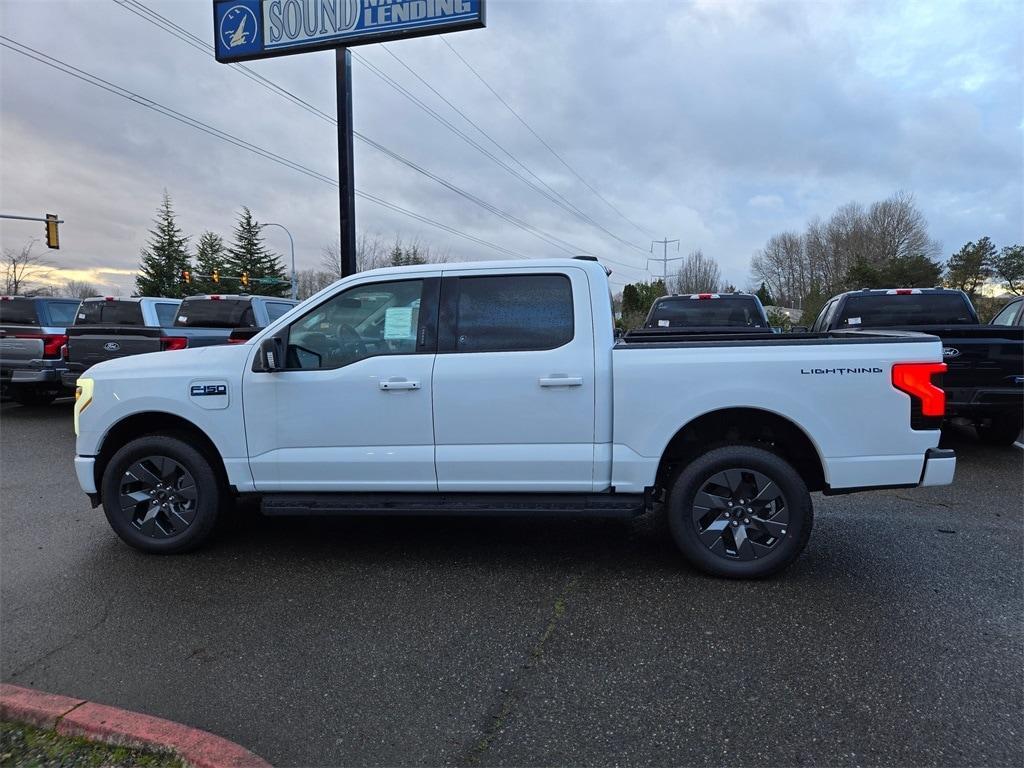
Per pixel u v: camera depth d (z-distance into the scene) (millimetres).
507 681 2980
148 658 3211
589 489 4023
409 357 4094
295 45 12695
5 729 2666
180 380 4301
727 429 4168
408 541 4797
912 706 2742
